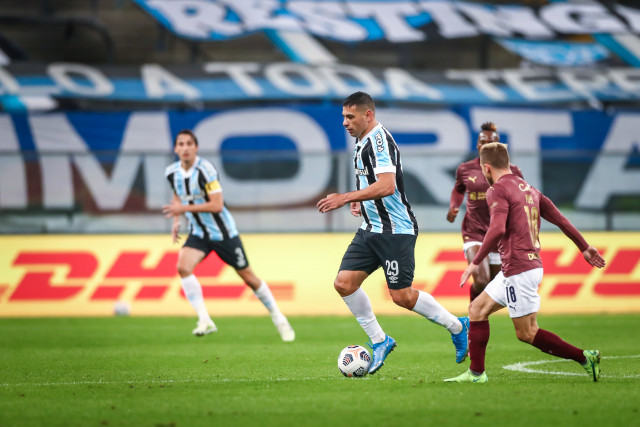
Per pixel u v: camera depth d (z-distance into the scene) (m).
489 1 70.62
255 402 19.12
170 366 26.72
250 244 48.25
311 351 30.78
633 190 49.78
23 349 32.25
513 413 17.36
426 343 33.28
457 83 62.66
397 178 22.98
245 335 37.09
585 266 48.03
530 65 69.94
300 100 62.50
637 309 47.84
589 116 62.25
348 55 69.75
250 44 70.25
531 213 20.91
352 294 23.52
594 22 66.06
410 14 65.31
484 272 29.48
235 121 60.56
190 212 32.34
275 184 49.44
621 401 18.61
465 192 31.44
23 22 66.38
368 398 19.34
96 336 36.88
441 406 18.17
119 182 48.78
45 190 48.38
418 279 47.56
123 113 59.62
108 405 19.09
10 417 17.80
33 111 60.22
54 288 47.25
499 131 61.81
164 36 69.12
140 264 47.62
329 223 49.25
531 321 21.25
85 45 68.88
